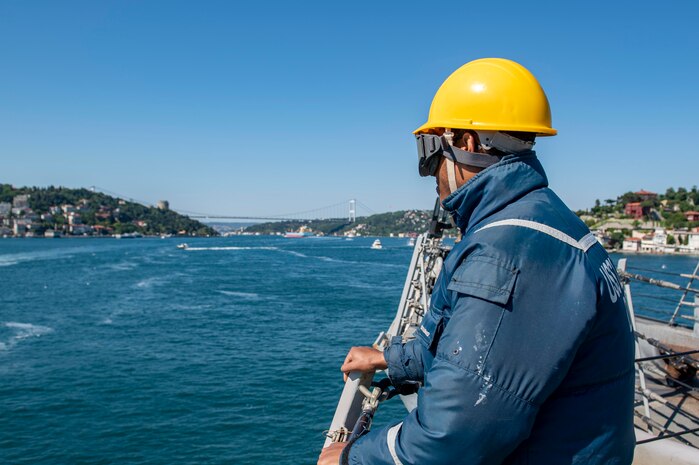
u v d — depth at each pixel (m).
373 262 104.94
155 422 18.25
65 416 18.73
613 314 1.40
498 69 1.63
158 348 28.98
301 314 40.59
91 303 46.50
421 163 1.75
